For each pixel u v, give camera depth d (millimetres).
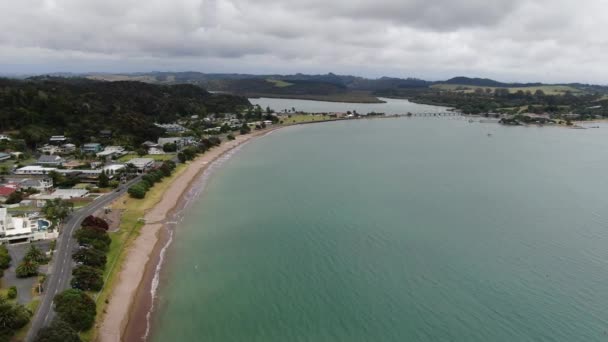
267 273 82188
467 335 63188
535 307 70125
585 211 118375
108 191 128250
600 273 81312
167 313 68812
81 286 69688
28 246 85312
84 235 86125
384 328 65062
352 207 120938
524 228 104688
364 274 81500
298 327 65625
